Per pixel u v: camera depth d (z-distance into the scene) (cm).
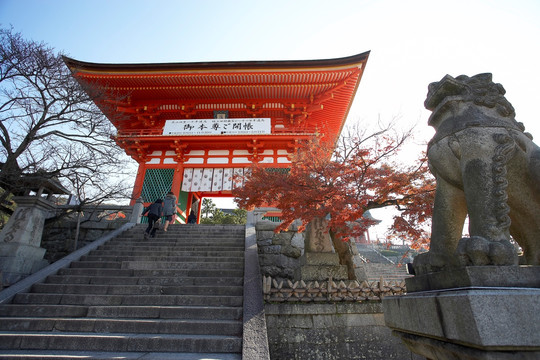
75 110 940
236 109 2214
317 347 615
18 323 524
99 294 669
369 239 3541
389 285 672
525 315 188
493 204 234
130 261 848
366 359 616
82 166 961
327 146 885
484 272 212
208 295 661
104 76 1911
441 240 274
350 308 652
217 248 999
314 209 712
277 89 2059
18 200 916
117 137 1875
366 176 773
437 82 308
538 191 244
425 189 758
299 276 797
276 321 627
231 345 464
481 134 256
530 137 278
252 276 720
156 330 513
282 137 1944
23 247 839
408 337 276
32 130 883
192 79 1984
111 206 1370
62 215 1122
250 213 1319
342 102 2245
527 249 264
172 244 1057
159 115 2255
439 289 248
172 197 1285
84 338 468
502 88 280
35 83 899
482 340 180
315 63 1897
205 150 2067
